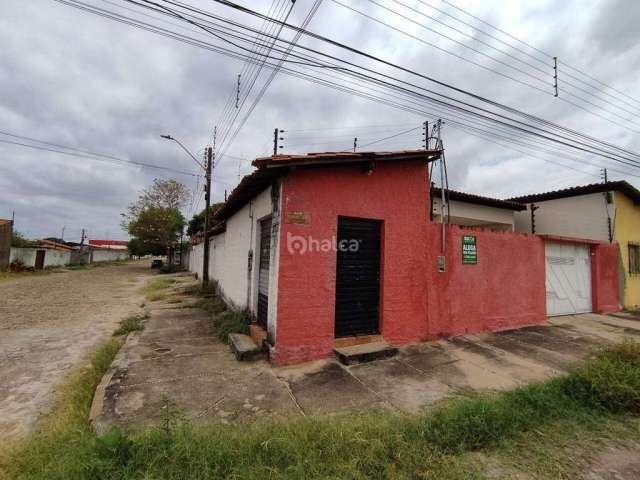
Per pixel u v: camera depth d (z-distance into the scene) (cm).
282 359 470
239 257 820
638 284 1085
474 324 656
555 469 249
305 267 490
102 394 381
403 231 582
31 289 1512
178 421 314
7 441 302
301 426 282
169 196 3322
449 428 281
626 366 385
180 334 672
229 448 246
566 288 875
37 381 446
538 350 556
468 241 661
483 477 236
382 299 559
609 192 1048
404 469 238
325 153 482
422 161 614
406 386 405
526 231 1288
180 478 220
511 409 317
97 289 1579
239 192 645
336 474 229
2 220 2472
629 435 299
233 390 393
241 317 696
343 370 455
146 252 3619
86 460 229
